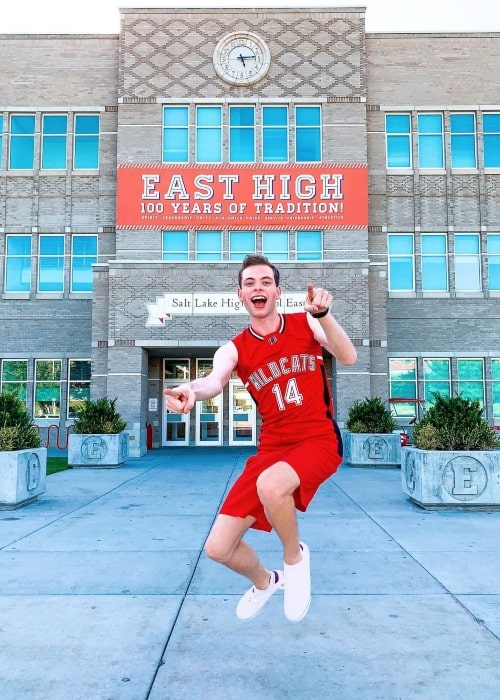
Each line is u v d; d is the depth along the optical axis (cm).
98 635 384
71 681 318
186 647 363
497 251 2270
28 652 357
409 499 954
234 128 2142
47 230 2266
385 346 1975
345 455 1580
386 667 333
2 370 2247
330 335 264
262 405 295
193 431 2211
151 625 402
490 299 2241
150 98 2122
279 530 259
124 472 1370
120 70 2128
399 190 2267
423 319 2231
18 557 588
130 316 1900
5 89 2286
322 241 2089
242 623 404
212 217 2091
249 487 283
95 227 2264
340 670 329
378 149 2267
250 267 291
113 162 2273
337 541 655
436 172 2269
